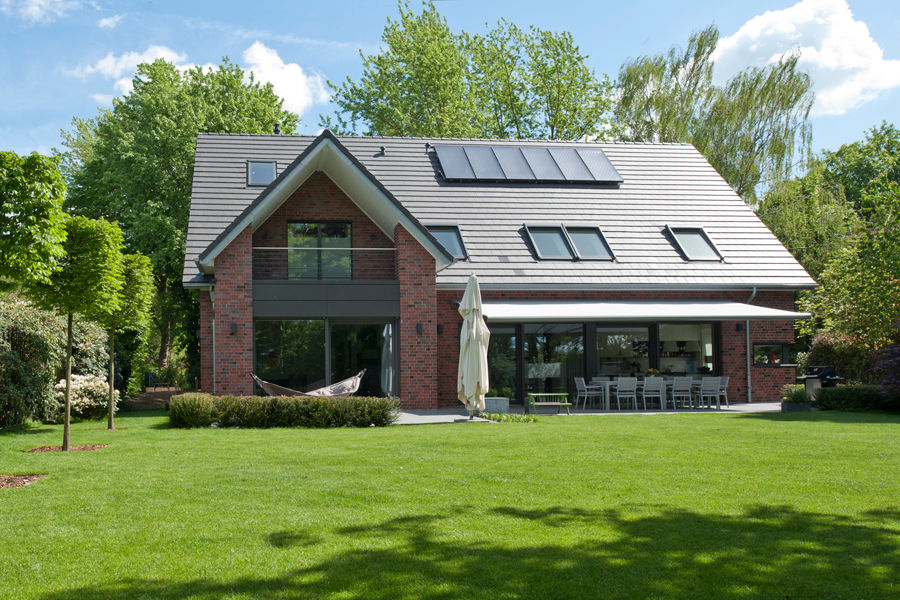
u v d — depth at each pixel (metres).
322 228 27.08
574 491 9.80
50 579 6.53
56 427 19.45
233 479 10.63
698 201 31.75
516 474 10.95
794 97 44.47
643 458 12.40
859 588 6.32
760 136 45.53
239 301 23.14
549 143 34.50
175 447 14.26
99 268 14.96
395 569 6.73
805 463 11.87
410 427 18.48
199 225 26.64
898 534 7.79
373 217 26.98
